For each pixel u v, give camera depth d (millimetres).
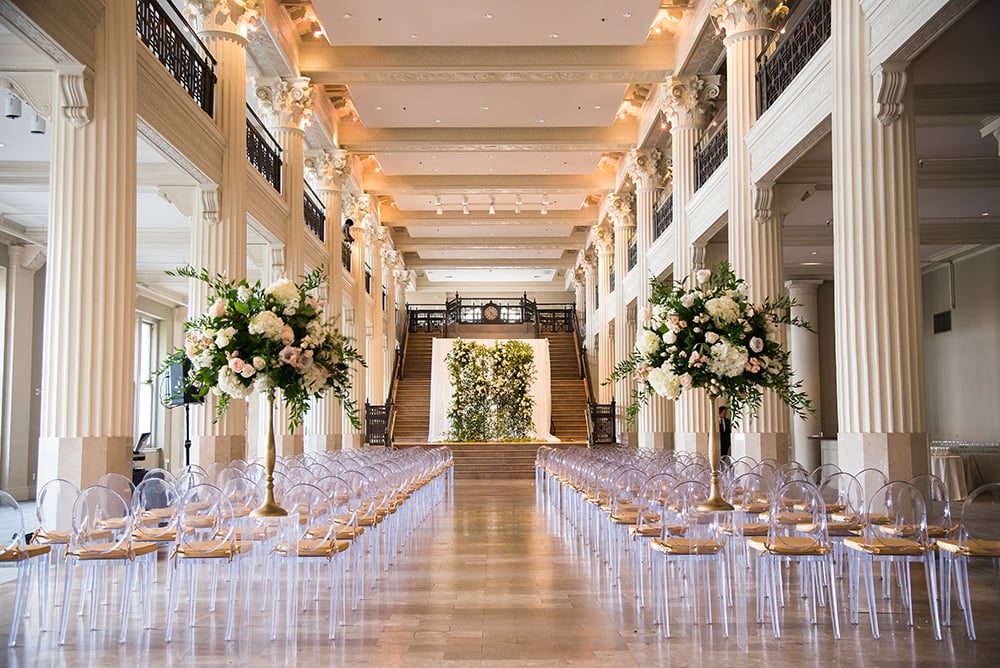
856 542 6039
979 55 8469
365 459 12109
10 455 15688
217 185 11273
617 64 15461
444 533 11453
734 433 11188
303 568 6891
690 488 6332
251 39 13914
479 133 19312
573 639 5797
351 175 21328
